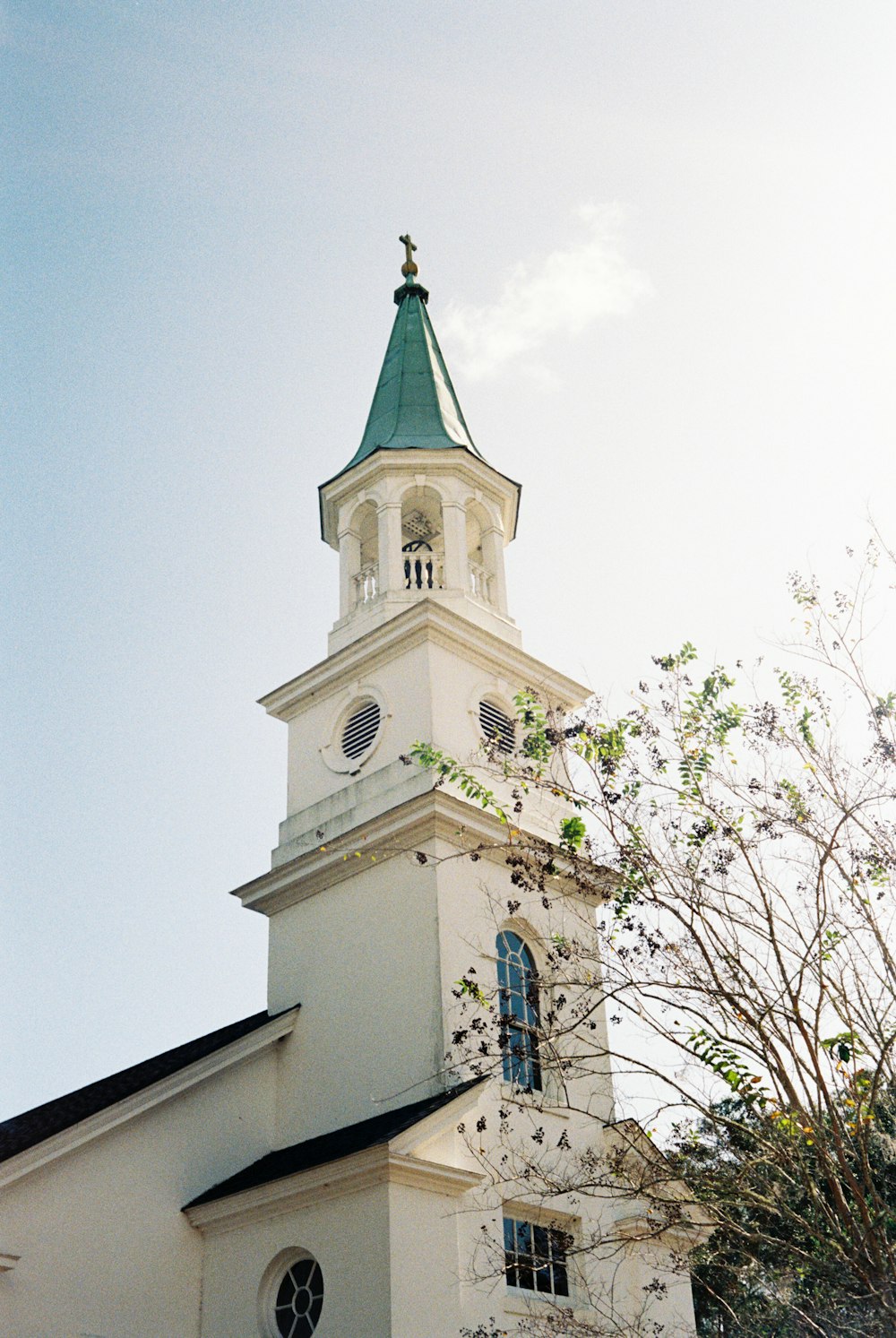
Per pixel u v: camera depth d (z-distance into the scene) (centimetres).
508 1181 1853
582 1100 2252
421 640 2562
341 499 2964
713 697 1452
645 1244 2056
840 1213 1341
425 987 2155
